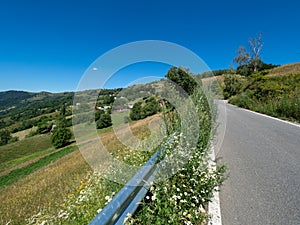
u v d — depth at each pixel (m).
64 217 3.01
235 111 16.44
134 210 1.86
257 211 2.61
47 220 3.12
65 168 8.15
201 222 2.31
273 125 9.46
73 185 4.86
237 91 25.86
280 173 3.84
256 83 23.56
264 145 5.95
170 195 2.26
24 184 9.55
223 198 2.96
